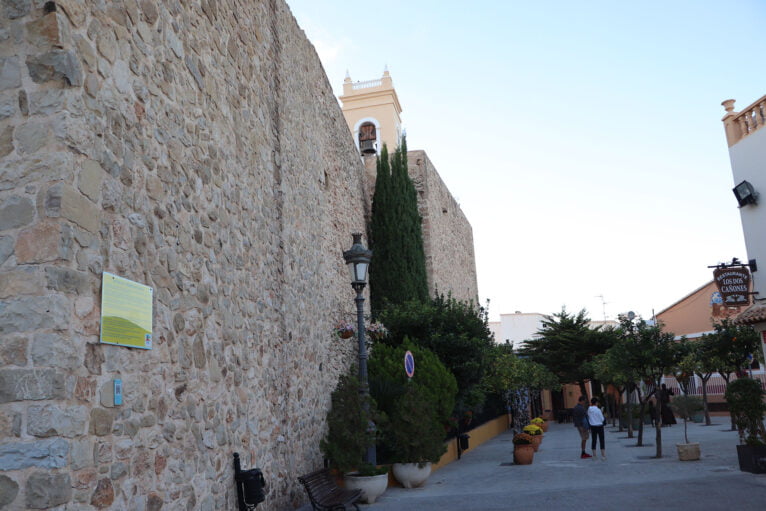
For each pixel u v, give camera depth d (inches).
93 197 183.3
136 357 200.7
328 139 616.1
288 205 424.2
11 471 154.4
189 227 253.6
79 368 168.4
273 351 359.9
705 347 920.3
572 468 548.1
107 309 183.5
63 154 170.9
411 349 593.3
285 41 452.4
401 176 803.4
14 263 164.9
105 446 177.3
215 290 276.4
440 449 482.9
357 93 1531.7
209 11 300.4
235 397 289.3
